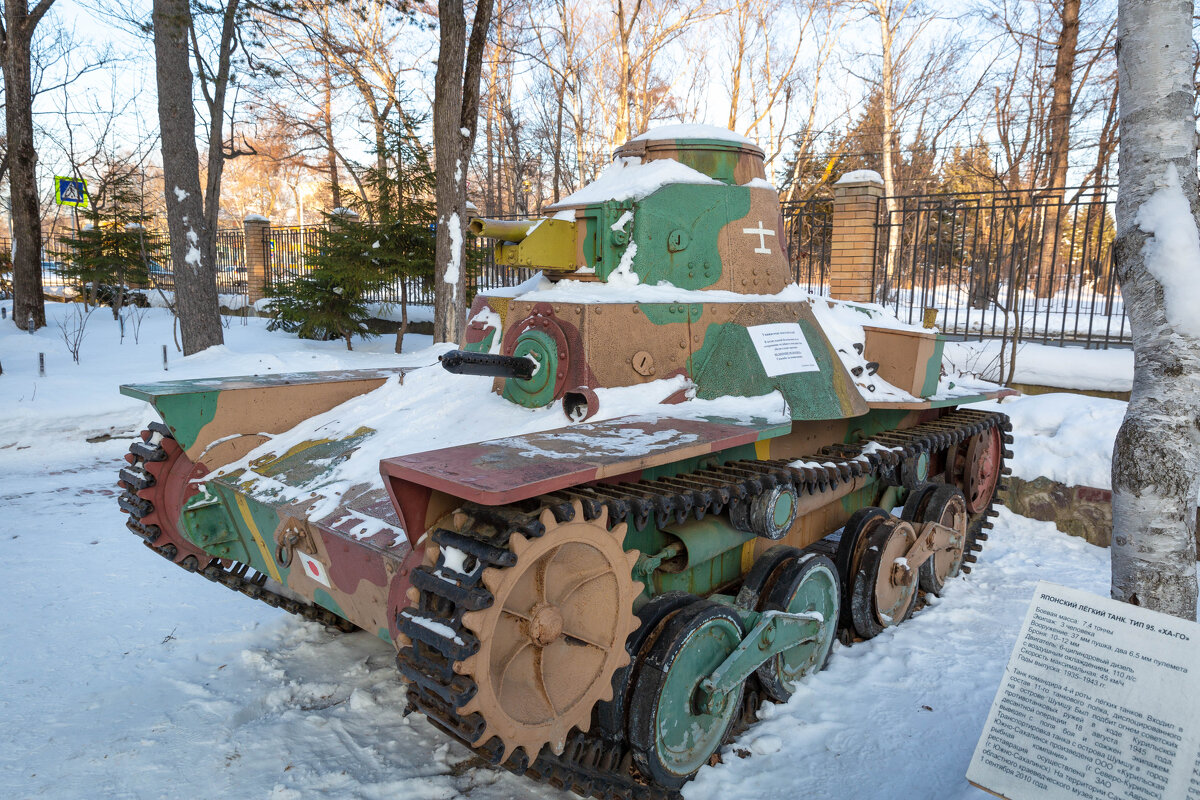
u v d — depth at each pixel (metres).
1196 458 3.00
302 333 16.28
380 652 4.81
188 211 12.83
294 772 3.60
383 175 15.06
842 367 4.89
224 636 4.95
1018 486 7.60
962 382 7.04
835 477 4.27
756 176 5.16
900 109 26.12
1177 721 2.44
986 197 23.36
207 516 4.30
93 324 18.52
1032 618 2.78
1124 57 3.06
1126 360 9.62
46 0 16.91
